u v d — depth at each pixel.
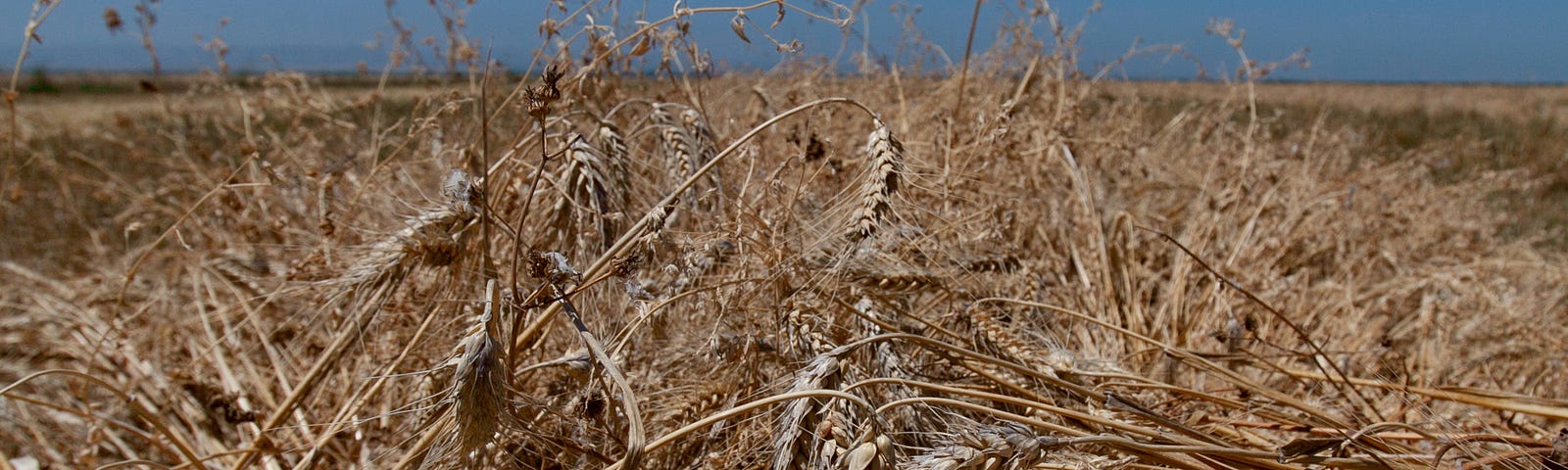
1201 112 5.51
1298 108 9.26
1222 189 4.68
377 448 2.46
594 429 2.00
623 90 3.52
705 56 2.74
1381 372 3.07
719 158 1.96
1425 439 2.18
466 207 2.05
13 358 3.81
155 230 5.08
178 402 3.10
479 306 2.20
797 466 1.71
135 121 6.02
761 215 2.39
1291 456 1.79
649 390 2.30
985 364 2.26
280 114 4.92
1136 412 1.93
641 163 2.62
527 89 1.76
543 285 1.75
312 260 2.64
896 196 2.14
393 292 2.18
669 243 2.22
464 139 3.44
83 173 5.60
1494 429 2.52
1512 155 9.95
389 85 4.75
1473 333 3.42
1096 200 3.93
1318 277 4.49
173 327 3.39
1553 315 3.58
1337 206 4.36
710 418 1.51
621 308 2.27
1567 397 3.01
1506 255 4.85
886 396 2.04
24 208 5.21
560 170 2.35
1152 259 4.09
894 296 2.34
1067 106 4.03
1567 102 23.45
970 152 3.05
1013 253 2.82
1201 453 1.77
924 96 4.46
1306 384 2.85
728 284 2.17
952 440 1.81
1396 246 4.43
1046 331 2.57
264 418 2.75
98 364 3.45
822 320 2.07
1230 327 2.59
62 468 2.71
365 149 4.20
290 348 2.88
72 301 4.09
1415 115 17.58
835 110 3.84
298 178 3.88
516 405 1.84
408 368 2.44
